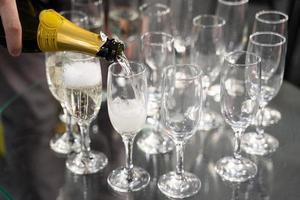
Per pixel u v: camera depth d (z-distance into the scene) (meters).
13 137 1.15
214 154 1.09
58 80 1.07
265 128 1.17
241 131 1.04
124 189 1.00
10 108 1.24
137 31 1.40
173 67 0.96
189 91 0.94
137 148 1.11
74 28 1.00
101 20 1.32
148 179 1.03
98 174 1.05
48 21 1.01
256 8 1.71
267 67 1.10
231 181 1.02
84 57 1.01
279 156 1.09
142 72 0.95
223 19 1.21
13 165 1.07
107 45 0.97
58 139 1.14
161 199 0.98
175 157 1.09
